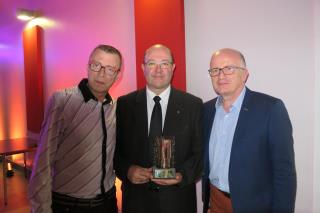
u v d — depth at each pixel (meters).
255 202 1.42
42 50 4.40
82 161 1.58
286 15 1.74
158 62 1.64
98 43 3.21
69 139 1.57
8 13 5.39
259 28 1.86
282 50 1.77
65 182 1.59
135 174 1.57
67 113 1.56
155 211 1.63
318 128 1.67
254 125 1.43
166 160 1.56
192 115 1.69
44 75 4.41
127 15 2.81
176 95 1.73
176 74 2.26
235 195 1.45
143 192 1.66
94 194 1.63
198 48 2.22
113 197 1.78
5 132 5.87
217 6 2.08
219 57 1.50
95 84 1.60
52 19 4.07
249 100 1.49
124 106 1.77
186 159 1.67
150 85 1.69
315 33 1.64
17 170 5.26
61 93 1.59
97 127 1.62
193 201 1.72
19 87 5.29
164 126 1.66
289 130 1.39
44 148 1.46
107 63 1.59
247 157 1.43
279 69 1.79
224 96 1.54
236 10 1.97
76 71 3.64
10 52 5.48
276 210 1.36
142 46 2.46
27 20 4.78
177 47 2.23
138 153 1.67
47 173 1.46
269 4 1.81
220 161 1.55
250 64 1.92
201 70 2.21
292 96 1.75
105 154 1.66
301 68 1.71
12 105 5.55
